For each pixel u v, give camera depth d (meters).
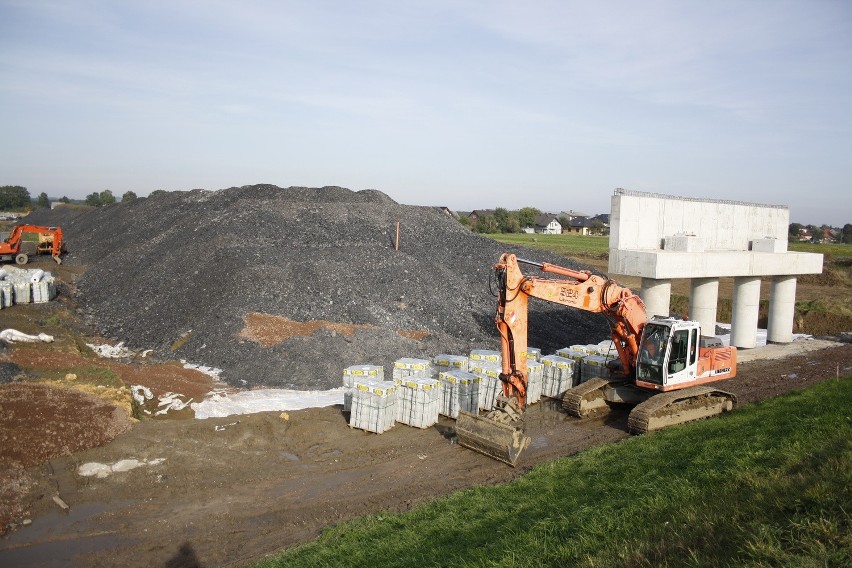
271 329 23.11
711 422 15.55
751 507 8.31
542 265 14.16
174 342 24.28
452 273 32.66
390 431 15.73
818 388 18.72
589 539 8.48
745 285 27.89
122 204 58.03
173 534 10.61
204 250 32.53
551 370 19.50
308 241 34.06
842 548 6.64
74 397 15.32
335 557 9.14
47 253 46.75
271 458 13.87
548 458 14.26
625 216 22.83
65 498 11.53
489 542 9.08
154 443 13.71
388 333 23.47
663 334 16.08
